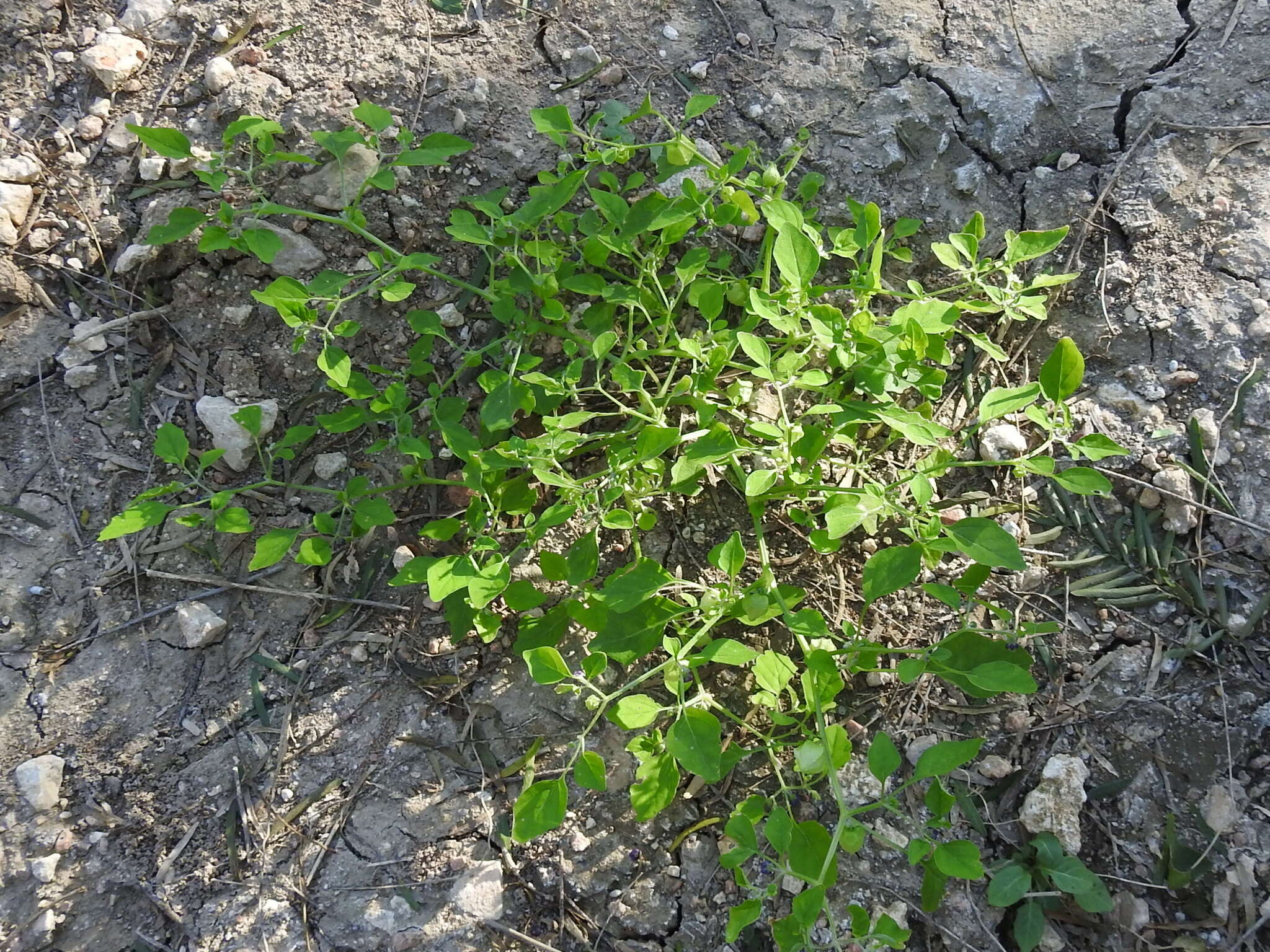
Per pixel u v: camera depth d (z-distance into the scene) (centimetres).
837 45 280
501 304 237
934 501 236
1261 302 237
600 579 235
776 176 240
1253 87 261
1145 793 204
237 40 275
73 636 227
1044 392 204
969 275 226
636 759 217
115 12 276
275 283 215
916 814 207
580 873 208
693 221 234
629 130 274
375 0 281
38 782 209
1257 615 215
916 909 199
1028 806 203
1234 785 202
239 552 240
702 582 233
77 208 256
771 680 189
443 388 254
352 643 231
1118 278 248
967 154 266
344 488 248
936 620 225
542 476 207
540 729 222
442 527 218
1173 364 238
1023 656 194
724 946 201
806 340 231
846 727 217
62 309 252
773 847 197
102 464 243
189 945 201
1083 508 232
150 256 254
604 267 245
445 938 201
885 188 264
